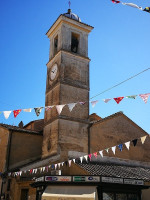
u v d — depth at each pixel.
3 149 28.89
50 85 29.06
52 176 17.12
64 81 27.12
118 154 26.97
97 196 15.70
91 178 16.17
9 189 25.45
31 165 24.42
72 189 16.30
